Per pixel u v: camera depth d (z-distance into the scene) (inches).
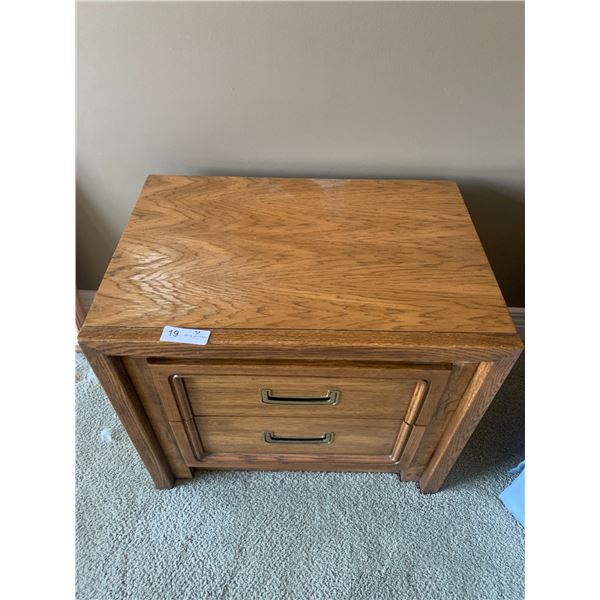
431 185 35.4
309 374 26.7
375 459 35.5
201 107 33.9
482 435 42.2
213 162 37.2
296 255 29.1
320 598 33.0
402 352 24.6
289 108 33.7
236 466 36.6
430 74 31.8
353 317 25.5
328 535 36.0
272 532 36.2
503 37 30.0
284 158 36.7
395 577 34.1
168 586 33.6
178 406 29.3
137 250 29.1
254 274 27.8
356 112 33.9
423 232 31.0
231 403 29.6
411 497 38.2
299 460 35.6
